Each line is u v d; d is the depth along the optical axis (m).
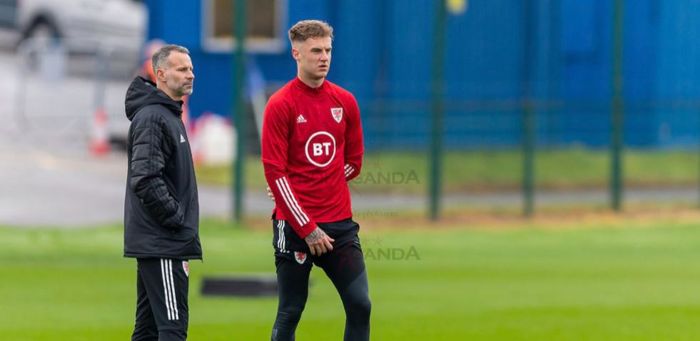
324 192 29.66
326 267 30.17
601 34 106.38
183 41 103.12
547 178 95.38
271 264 62.09
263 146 29.45
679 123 107.12
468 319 44.72
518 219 80.88
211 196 85.81
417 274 58.38
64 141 103.38
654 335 41.44
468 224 78.31
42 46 113.44
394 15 102.31
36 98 110.12
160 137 27.91
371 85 101.94
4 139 102.12
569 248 69.50
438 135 79.12
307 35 29.14
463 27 103.44
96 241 69.19
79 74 112.19
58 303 48.12
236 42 76.00
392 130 94.50
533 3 105.19
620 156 84.06
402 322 44.03
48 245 67.12
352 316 29.97
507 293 52.09
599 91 106.00
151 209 27.64
